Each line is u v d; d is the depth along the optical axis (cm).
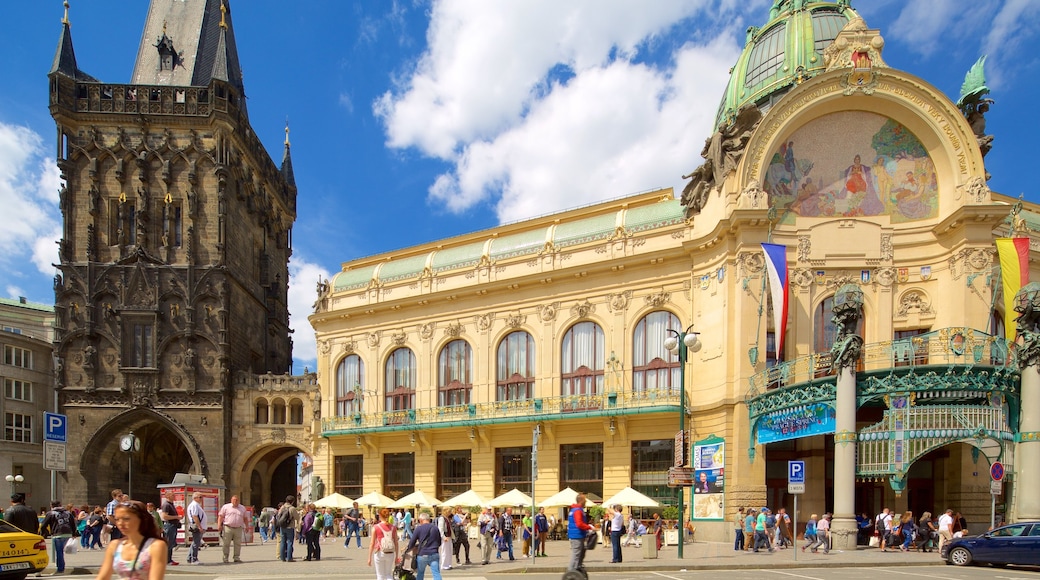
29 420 7788
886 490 3969
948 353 3466
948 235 3941
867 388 3241
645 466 4378
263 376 6531
